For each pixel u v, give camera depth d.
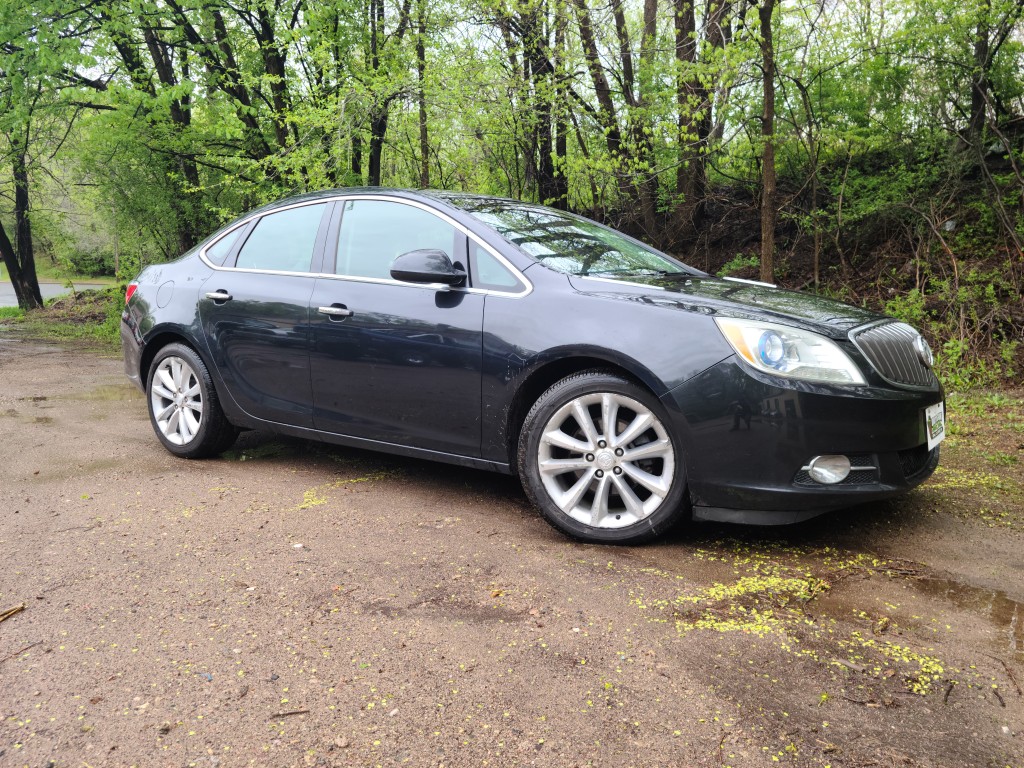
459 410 3.29
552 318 3.05
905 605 2.42
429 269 3.22
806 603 2.43
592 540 3.00
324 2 9.85
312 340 3.73
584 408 3.00
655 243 10.94
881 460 2.76
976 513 3.36
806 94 8.16
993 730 1.74
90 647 2.14
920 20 8.29
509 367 3.11
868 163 9.73
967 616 2.34
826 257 9.43
